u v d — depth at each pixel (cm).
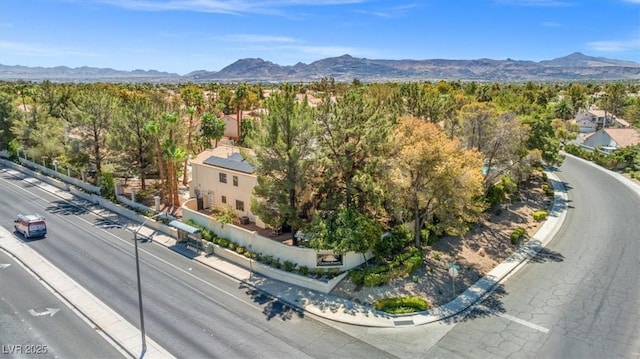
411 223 3678
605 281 3125
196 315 2678
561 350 2328
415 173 3316
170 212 4497
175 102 6812
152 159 4950
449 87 11106
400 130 3975
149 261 3491
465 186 3206
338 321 2633
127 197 5009
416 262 3183
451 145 3378
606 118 10794
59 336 2439
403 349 2350
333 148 3397
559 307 2777
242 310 2755
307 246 3291
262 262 3331
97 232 4138
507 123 4612
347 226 3083
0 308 2719
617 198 5256
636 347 2347
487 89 11900
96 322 2577
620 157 6881
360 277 3006
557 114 10619
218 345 2367
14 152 7006
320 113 3378
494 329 2536
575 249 3725
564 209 4819
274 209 3397
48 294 2917
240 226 3919
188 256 3606
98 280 3125
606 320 2616
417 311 2731
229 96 9344
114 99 5972
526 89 12962
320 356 2286
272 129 3194
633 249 3703
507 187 5041
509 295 2948
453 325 2584
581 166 7162
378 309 2747
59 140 6012
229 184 4150
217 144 7000
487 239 3894
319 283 2991
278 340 2427
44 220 4200
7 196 5281
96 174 5575
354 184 3319
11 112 7244
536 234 4091
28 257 3497
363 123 3412
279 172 3322
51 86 8688
